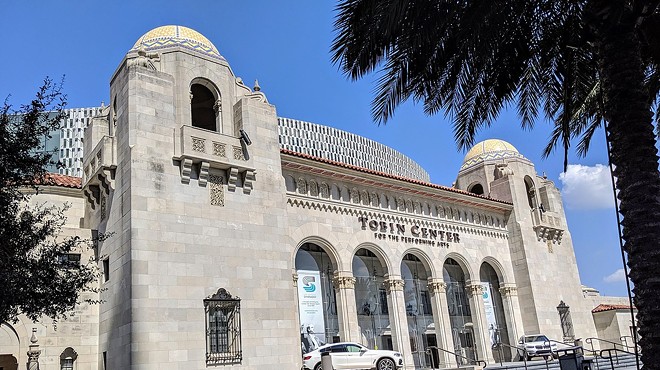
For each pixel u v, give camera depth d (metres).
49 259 17.48
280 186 28.58
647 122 13.44
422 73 17.59
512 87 18.52
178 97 26.62
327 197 33.75
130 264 22.64
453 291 41.69
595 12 14.01
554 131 23.23
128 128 24.56
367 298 36.75
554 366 33.38
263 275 26.42
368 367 28.34
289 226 31.30
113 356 23.28
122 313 22.83
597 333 48.19
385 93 17.89
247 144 27.38
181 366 22.64
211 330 24.05
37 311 16.47
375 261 38.31
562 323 43.94
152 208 23.83
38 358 24.02
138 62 25.80
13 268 16.03
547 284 44.25
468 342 40.59
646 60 17.59
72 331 24.95
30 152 17.73
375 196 36.41
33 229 17.75
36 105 17.30
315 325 32.59
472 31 14.80
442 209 40.47
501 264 43.12
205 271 24.53
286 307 26.78
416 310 38.75
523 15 16.38
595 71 18.05
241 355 24.41
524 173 47.62
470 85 18.09
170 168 24.98
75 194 29.25
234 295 25.11
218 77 28.44
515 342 41.47
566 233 48.84
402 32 15.31
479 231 42.56
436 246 38.88
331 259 33.41
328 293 34.16
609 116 13.86
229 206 26.23
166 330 22.67
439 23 14.68
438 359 37.31
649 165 13.12
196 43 28.66
